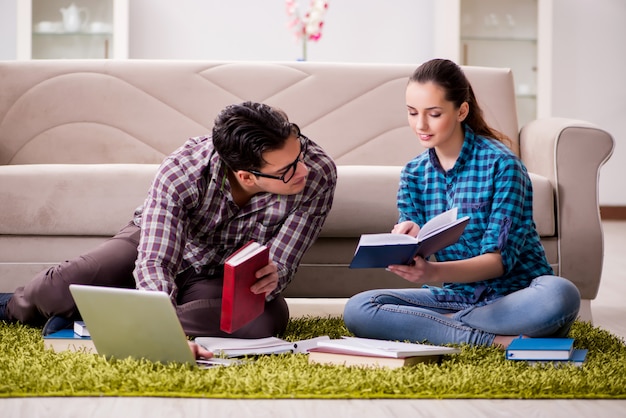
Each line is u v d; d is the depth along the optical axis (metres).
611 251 6.22
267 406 1.96
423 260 2.40
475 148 2.68
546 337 2.56
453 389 2.08
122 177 3.39
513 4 7.34
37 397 2.02
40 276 2.79
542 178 3.51
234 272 2.16
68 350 2.43
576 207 3.49
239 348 2.39
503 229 2.56
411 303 2.74
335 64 4.33
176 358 2.22
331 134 4.24
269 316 2.68
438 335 2.63
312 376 2.14
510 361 2.36
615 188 8.19
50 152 4.14
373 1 7.38
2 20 7.16
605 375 2.20
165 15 7.18
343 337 2.47
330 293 3.42
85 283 2.76
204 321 2.63
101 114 4.18
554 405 2.00
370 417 1.89
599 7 7.98
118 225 3.38
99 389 2.04
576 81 8.01
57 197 3.36
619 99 8.03
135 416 1.87
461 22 7.29
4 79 4.20
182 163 2.53
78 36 6.87
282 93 4.26
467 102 2.67
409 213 2.80
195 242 2.74
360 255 2.30
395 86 4.30
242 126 2.30
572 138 3.53
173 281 2.41
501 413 1.93
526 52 7.36
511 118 4.32
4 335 2.70
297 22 6.00
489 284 2.70
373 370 2.21
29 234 3.38
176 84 4.22
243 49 7.26
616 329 3.33
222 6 7.21
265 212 2.66
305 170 2.38
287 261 2.65
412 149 4.25
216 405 1.97
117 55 6.87
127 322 2.20
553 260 3.50
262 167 2.33
